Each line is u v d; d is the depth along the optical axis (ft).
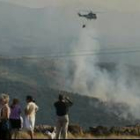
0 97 200.44
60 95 198.59
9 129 199.00
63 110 197.06
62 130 198.70
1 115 199.11
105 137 207.62
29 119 213.87
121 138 197.67
